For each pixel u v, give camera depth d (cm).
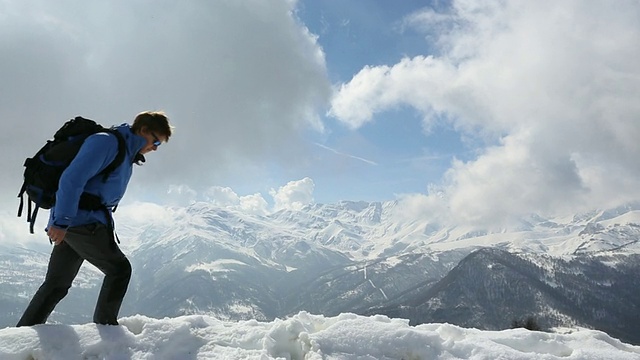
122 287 484
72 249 482
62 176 432
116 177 468
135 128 488
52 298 478
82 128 465
